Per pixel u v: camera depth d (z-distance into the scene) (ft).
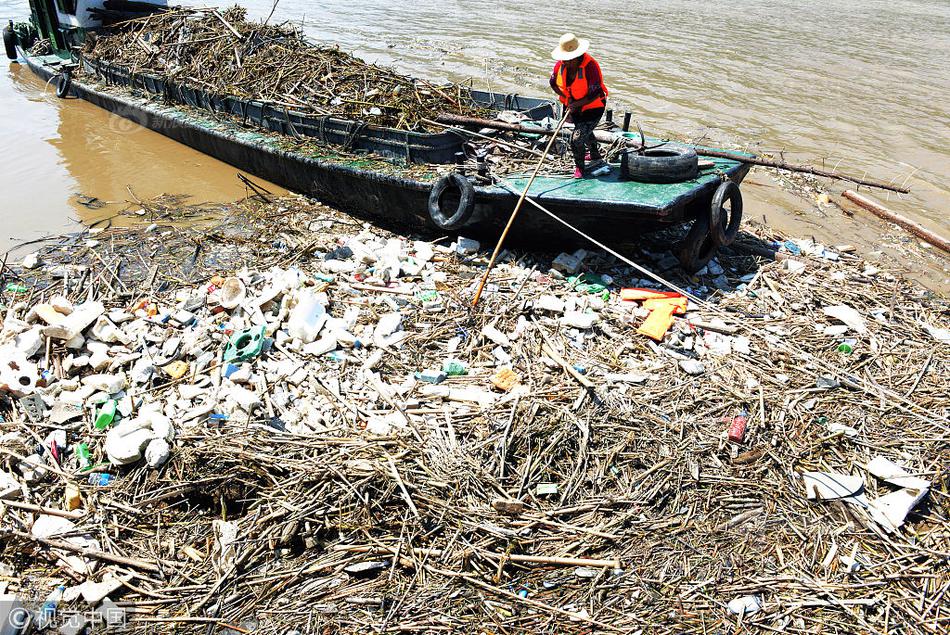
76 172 34.37
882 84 52.80
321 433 17.12
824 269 26.63
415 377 19.22
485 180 25.11
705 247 25.29
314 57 33.68
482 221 25.95
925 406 19.11
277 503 15.34
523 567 14.57
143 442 16.30
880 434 18.11
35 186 32.63
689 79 51.75
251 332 19.99
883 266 27.78
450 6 78.23
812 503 16.15
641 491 16.20
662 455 17.12
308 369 19.33
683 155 24.12
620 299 23.31
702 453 17.28
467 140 28.81
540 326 21.33
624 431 17.63
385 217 29.14
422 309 22.20
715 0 91.25
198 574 14.35
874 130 42.96
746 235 29.32
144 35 41.55
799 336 22.02
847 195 34.06
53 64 48.11
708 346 21.24
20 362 18.15
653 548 15.02
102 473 16.20
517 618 13.60
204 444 16.61
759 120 43.91
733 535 15.35
